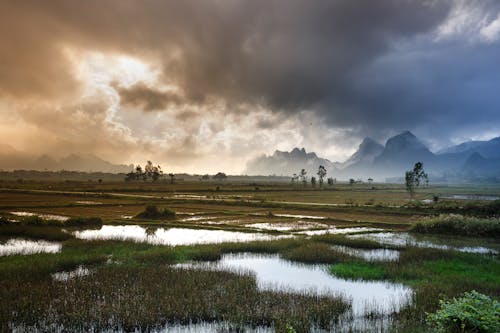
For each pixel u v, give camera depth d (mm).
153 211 41188
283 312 11688
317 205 54438
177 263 19547
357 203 59156
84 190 91125
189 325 11242
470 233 30250
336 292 14148
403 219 41406
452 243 26922
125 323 11016
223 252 22500
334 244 25719
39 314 11500
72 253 21172
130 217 41375
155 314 11469
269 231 32219
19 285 14547
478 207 41844
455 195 96312
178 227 35125
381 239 28438
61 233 28219
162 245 24219
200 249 22062
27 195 74750
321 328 10984
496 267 18594
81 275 16422
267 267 18953
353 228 34844
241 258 21172
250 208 52906
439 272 17578
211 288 14188
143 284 14586
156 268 17422
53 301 12625
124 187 110125
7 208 49188
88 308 11922
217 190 101812
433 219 32938
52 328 10828
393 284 15797
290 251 21969
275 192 99875
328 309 11961
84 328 10852
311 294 13773
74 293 13484
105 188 101375
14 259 19406
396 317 11750
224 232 32062
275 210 50750
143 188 105250
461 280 15711
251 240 27391
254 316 11477
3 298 12844
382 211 47344
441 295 12641
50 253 21156
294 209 51938
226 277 15812
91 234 30625
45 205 52906
